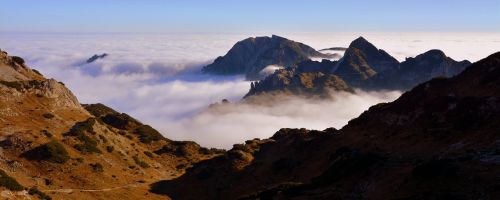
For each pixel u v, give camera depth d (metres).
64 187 94.75
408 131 89.56
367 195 54.31
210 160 123.62
